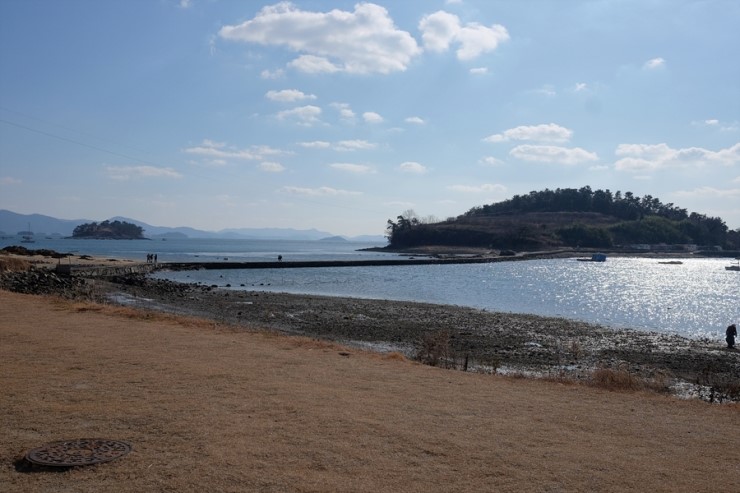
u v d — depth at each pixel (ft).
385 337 87.51
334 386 33.30
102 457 20.27
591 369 68.69
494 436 24.58
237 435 23.04
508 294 184.34
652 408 32.17
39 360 37.76
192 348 44.60
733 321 128.36
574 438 24.99
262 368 37.65
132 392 29.86
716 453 23.84
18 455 20.59
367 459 20.95
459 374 40.57
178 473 19.11
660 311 146.30
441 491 18.39
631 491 19.10
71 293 128.67
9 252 243.60
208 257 435.53
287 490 17.98
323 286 197.88
